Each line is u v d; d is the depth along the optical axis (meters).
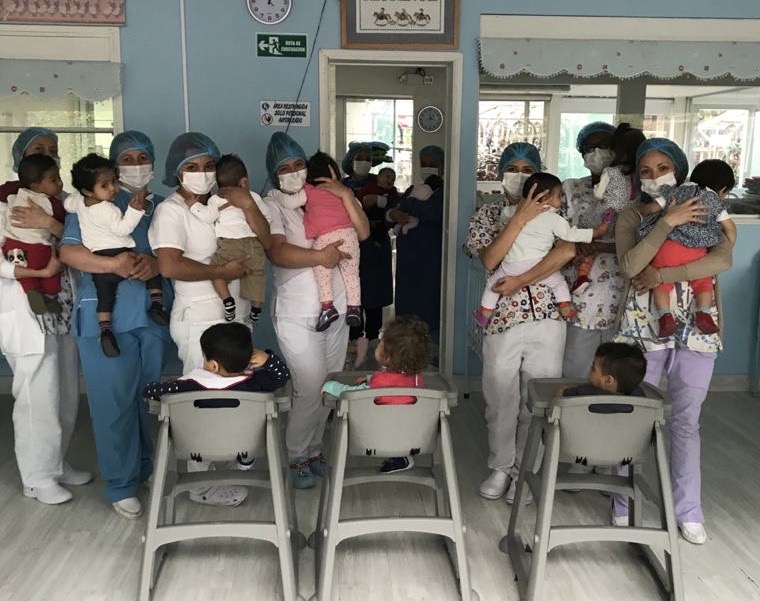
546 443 2.15
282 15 3.83
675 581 2.15
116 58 3.81
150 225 2.67
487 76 4.73
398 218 4.94
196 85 3.87
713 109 4.57
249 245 2.67
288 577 2.16
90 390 2.66
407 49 3.90
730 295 4.27
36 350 2.72
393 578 2.34
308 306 2.86
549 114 5.00
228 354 2.20
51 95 3.74
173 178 2.68
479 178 5.11
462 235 4.12
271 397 2.13
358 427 2.17
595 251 2.85
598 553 2.50
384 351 2.31
